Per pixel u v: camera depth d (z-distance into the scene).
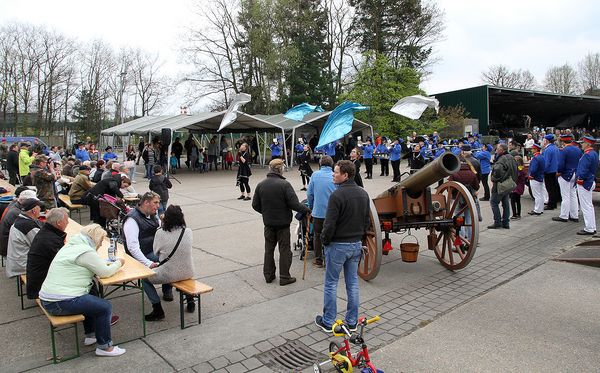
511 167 8.80
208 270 6.69
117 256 5.11
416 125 28.72
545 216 10.20
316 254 6.80
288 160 25.34
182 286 4.74
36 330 4.74
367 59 29.92
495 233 8.77
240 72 38.00
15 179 15.98
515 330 4.55
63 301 4.00
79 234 4.29
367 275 6.06
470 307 5.19
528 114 50.56
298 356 4.14
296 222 10.01
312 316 5.02
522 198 12.95
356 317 4.57
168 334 4.58
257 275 6.45
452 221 6.36
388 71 28.92
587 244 7.45
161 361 4.04
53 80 45.72
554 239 8.13
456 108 33.38
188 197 14.00
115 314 5.11
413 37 38.69
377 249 5.82
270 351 4.23
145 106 54.94
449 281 6.14
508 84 67.81
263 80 36.69
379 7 37.12
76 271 4.10
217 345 4.34
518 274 6.34
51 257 4.41
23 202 5.44
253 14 34.59
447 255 7.45
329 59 39.31
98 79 51.03
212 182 18.14
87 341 4.36
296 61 34.47
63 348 4.32
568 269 6.48
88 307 4.03
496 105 44.28
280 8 34.59
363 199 4.54
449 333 4.52
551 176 10.66
